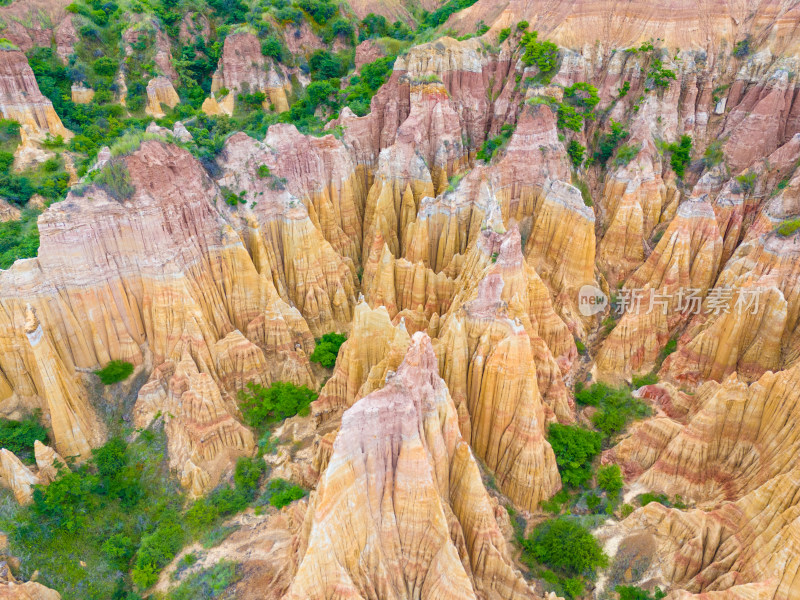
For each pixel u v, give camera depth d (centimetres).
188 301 4303
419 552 2780
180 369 4103
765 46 6366
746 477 3547
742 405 3616
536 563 3350
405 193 5903
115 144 4312
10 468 3478
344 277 5519
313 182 5622
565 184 5203
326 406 4250
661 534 3372
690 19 6612
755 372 4388
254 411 4341
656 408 4553
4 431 3822
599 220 6138
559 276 5284
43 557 3325
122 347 4319
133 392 4275
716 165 6050
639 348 4950
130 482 3828
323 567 2497
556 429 4081
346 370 4128
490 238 4391
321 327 5288
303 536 2811
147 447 4022
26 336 3619
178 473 3925
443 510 2836
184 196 4456
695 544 3206
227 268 4706
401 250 6084
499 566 2978
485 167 5506
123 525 3644
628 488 3847
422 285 4906
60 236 3959
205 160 4866
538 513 3691
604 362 4900
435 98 6184
